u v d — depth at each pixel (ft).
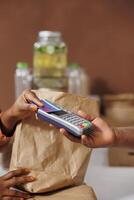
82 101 2.96
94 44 6.42
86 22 6.37
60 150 2.87
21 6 6.33
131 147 2.84
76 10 6.35
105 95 6.38
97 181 3.42
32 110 2.82
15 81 6.08
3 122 3.20
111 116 5.78
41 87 5.50
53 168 2.84
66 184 2.83
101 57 6.44
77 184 2.89
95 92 6.48
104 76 6.47
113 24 6.37
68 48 6.44
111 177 3.50
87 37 6.41
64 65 5.64
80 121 2.61
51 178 2.80
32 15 6.35
